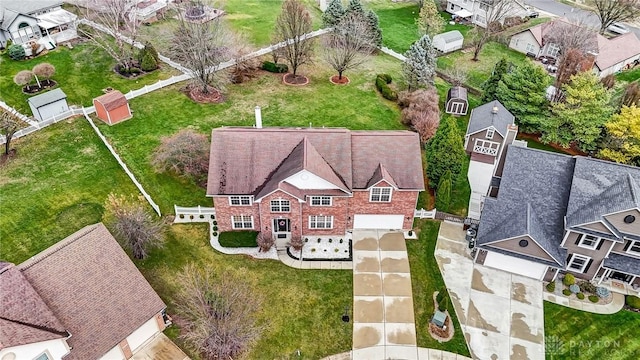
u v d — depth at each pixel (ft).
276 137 122.93
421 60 183.62
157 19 224.53
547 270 116.67
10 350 79.41
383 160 123.65
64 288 91.25
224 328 95.91
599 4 239.91
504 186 121.49
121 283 96.68
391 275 118.83
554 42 221.05
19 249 118.73
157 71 190.60
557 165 120.57
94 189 135.95
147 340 100.73
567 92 163.84
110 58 195.00
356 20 198.90
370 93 188.55
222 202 120.88
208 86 180.96
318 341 104.27
